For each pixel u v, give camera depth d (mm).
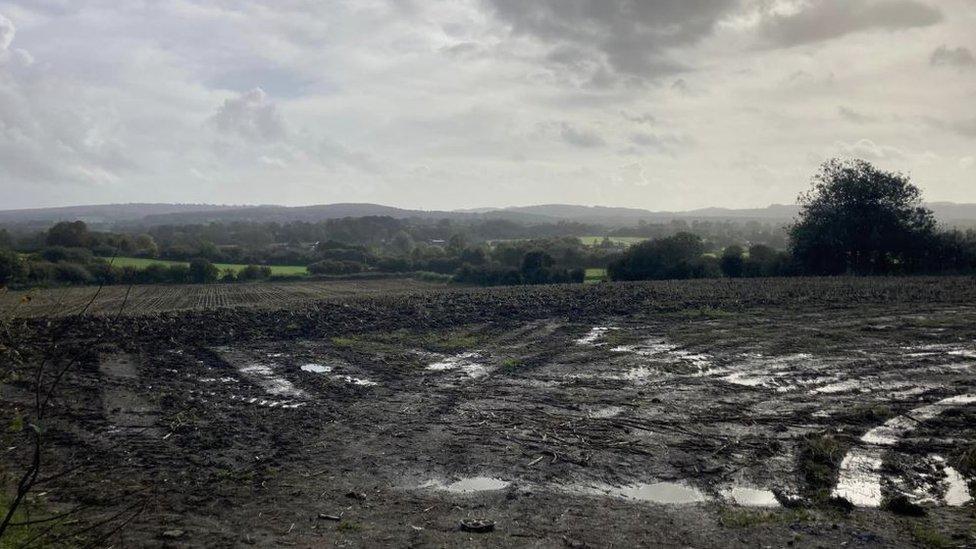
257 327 22016
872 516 7535
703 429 11070
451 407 12711
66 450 10148
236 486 8727
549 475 9117
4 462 9516
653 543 6910
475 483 8867
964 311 23734
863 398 12695
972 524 7207
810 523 7336
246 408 12688
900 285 32688
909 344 17891
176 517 7672
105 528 7234
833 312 24156
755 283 35812
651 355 17453
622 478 8984
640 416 11906
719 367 15875
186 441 10664
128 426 11422
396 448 10312
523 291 34375
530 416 12016
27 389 13734
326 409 12594
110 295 43156
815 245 44625
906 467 9117
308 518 7676
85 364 16094
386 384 14688
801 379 14406
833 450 9703
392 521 7578
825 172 45844
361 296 35969
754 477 8914
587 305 27359
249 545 6906
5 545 6172
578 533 7199
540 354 17953
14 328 6531
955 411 11586
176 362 16875
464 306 27406
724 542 6898
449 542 6965
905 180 43531
